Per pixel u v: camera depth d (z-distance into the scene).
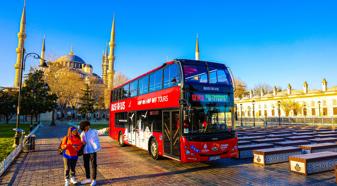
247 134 22.59
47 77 53.31
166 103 10.71
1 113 51.91
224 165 10.65
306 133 23.17
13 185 7.82
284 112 75.06
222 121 10.09
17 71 73.56
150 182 8.12
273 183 7.84
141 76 13.92
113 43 103.00
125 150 15.36
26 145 14.67
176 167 10.35
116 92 18.89
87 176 7.95
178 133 9.67
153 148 12.12
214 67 10.42
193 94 9.59
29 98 42.78
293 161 9.20
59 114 82.62
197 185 7.75
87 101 62.53
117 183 8.02
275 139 16.61
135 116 14.49
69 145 7.61
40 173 9.37
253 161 11.09
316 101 68.75
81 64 121.69
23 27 76.94
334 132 24.56
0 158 12.36
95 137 7.83
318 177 8.43
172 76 10.34
